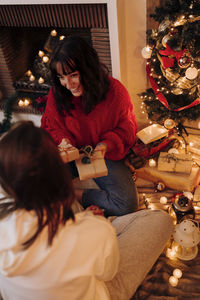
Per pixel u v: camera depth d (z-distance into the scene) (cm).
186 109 199
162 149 206
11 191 70
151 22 194
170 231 138
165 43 159
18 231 73
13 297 88
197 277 154
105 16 187
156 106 211
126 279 117
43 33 245
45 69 247
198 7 158
